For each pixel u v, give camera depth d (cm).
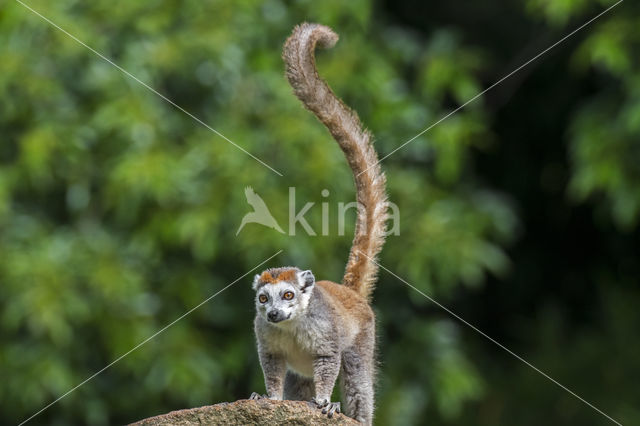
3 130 1484
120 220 1482
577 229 2031
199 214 1412
